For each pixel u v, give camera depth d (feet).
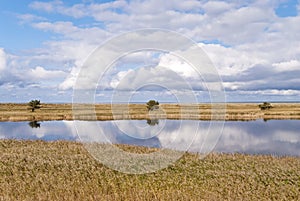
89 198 50.83
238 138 139.64
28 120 225.56
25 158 76.48
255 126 185.88
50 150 87.92
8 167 68.03
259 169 69.36
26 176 61.72
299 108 334.85
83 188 55.52
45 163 71.56
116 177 62.69
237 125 191.01
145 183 59.72
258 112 271.08
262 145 121.90
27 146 94.84
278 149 114.01
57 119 229.04
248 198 52.34
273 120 225.15
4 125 191.52
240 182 60.34
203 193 54.39
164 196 52.49
